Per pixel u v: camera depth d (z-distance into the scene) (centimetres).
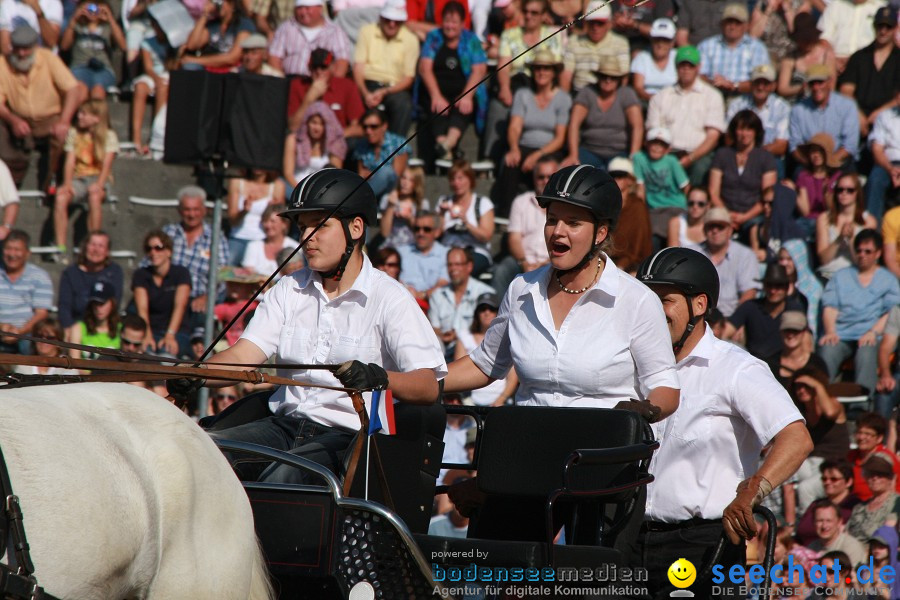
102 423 955
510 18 3319
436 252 2873
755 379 1391
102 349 1089
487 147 3212
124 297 3052
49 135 3114
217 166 2527
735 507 1295
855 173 2966
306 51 3148
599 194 1316
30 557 851
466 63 3203
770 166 3000
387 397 1220
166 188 3253
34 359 977
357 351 1327
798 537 2306
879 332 2812
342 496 1105
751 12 3322
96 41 3312
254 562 1055
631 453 1177
